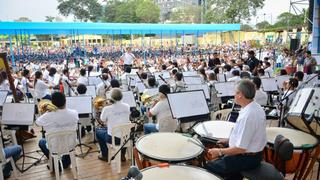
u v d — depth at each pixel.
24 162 4.25
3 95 5.47
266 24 35.06
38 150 4.74
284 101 4.31
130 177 1.50
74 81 8.26
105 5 44.56
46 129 3.56
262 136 2.40
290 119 3.37
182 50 19.47
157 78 7.94
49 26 11.10
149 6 39.72
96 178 3.71
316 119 3.19
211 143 2.83
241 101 2.41
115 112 3.96
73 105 4.57
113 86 5.67
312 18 12.38
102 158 4.30
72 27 11.65
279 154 2.36
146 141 2.79
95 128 4.90
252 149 2.38
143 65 12.61
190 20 42.75
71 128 3.67
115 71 11.43
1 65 5.51
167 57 17.98
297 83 4.84
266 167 2.48
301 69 10.90
